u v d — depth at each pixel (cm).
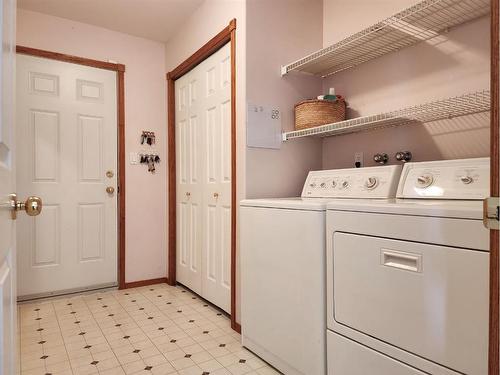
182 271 306
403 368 113
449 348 101
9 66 74
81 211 288
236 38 214
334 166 234
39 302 267
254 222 181
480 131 161
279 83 221
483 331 94
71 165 283
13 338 81
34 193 268
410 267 112
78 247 287
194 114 283
